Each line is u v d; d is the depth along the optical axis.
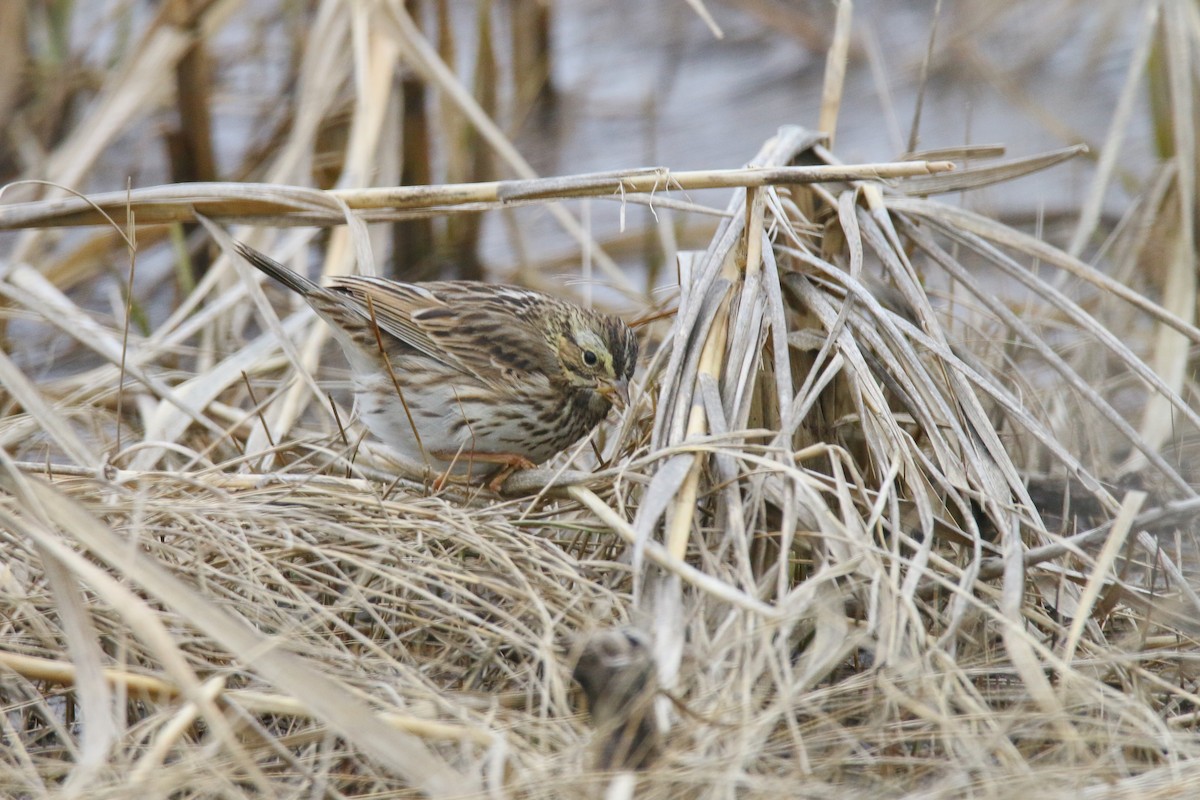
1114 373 13.28
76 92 18.08
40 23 18.52
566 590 8.37
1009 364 11.15
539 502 9.83
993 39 19.83
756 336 9.45
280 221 11.65
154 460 11.08
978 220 11.24
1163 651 8.52
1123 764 7.21
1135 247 14.05
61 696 8.27
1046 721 7.27
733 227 10.32
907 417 9.99
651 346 13.14
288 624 8.20
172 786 6.84
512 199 10.99
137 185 17.47
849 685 7.36
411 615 8.30
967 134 14.07
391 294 11.26
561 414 11.38
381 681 7.73
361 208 11.41
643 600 7.91
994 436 9.30
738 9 21.84
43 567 8.41
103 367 12.86
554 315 11.38
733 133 18.83
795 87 20.02
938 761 7.07
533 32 19.36
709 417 8.88
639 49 21.55
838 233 11.38
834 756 7.06
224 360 12.64
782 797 6.66
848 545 8.17
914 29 21.03
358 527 9.05
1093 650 8.23
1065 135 17.45
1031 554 8.36
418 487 10.40
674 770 6.70
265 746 7.38
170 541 8.89
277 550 8.77
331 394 12.95
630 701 6.84
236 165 17.91
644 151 18.56
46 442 11.12
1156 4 14.75
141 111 16.77
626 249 17.11
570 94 20.12
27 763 7.39
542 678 7.88
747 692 7.05
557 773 6.82
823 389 9.87
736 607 7.57
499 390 11.14
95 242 15.28
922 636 7.57
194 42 16.44
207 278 13.59
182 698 7.51
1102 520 9.91
